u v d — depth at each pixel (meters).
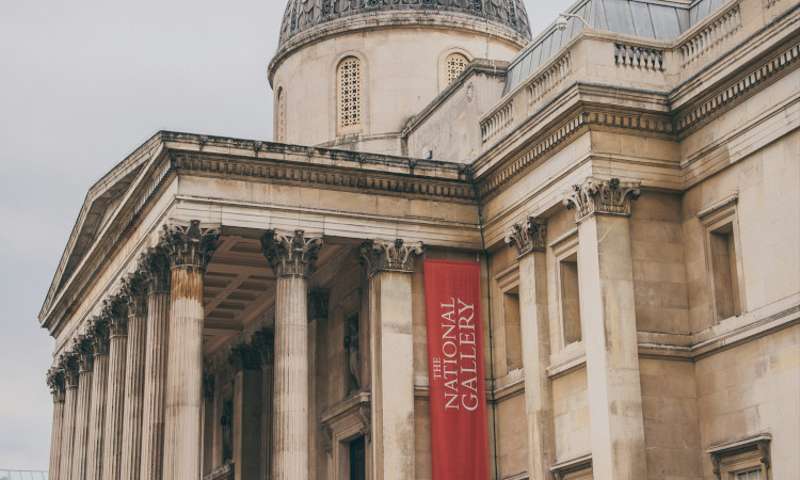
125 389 49.62
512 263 45.91
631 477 38.06
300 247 44.94
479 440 45.41
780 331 36.47
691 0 47.94
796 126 36.22
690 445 39.19
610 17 46.28
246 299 56.78
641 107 40.88
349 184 46.06
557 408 42.38
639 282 40.16
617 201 40.41
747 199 38.25
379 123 57.09
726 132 39.25
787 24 36.06
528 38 62.78
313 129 58.34
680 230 41.12
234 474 58.75
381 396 44.88
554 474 41.81
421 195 46.97
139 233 48.03
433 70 57.88
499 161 45.50
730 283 39.81
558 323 42.81
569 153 41.84
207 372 64.31
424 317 46.41
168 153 44.06
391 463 44.28
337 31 58.50
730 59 38.31
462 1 59.47
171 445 42.47
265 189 45.03
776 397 36.41
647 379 39.31
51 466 63.38
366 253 46.34
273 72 62.88
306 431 43.66
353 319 49.94
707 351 39.31
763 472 36.50
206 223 43.97
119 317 51.81
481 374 46.09
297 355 44.06
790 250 36.25
